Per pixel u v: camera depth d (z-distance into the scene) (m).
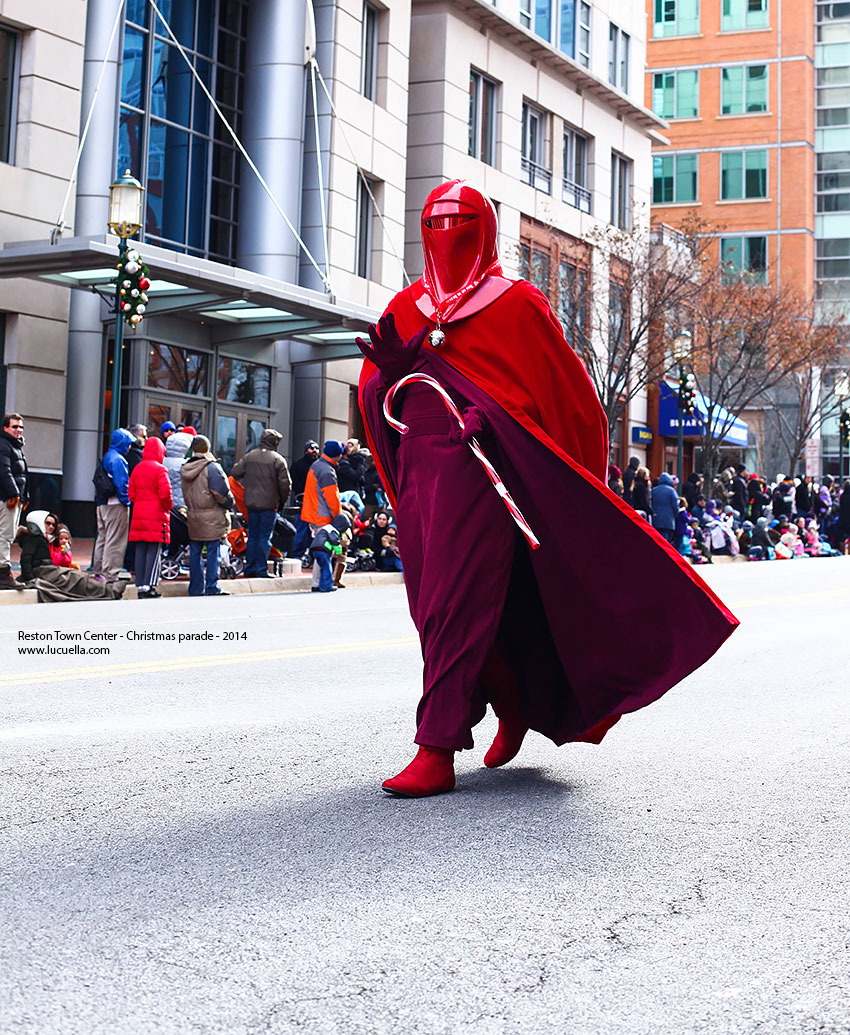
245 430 26.20
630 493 25.62
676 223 62.69
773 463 57.28
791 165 61.22
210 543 15.73
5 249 19.27
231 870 3.59
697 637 4.21
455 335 4.51
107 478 15.38
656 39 63.28
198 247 26.34
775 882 3.59
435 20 31.91
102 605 13.84
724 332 37.97
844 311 49.41
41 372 22.14
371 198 28.64
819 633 11.38
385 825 4.12
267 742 5.61
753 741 5.85
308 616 12.73
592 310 34.41
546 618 4.62
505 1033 2.48
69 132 22.62
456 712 4.45
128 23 24.45
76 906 3.25
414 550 4.54
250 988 2.70
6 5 21.52
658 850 3.90
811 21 62.16
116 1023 2.50
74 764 5.07
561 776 4.98
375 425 4.74
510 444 4.32
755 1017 2.59
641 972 2.84
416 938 3.04
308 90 27.89
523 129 35.75
